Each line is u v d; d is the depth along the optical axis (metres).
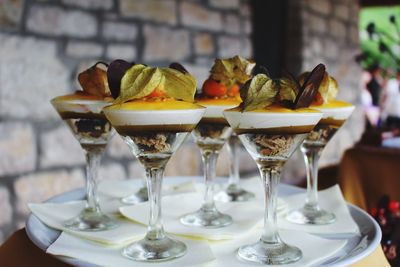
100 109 0.65
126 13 1.58
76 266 0.52
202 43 1.85
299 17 2.22
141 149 0.56
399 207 0.93
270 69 2.21
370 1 2.81
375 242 0.58
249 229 0.63
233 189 0.83
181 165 1.76
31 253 0.59
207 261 0.53
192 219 0.66
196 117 0.55
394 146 1.25
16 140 1.33
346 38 2.67
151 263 0.52
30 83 1.35
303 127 0.54
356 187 1.16
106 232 0.61
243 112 0.54
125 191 0.83
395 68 1.48
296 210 0.72
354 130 2.76
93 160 0.69
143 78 0.54
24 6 1.32
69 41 1.44
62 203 0.74
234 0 1.99
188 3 1.79
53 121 1.41
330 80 0.70
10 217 1.33
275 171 0.58
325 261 0.55
